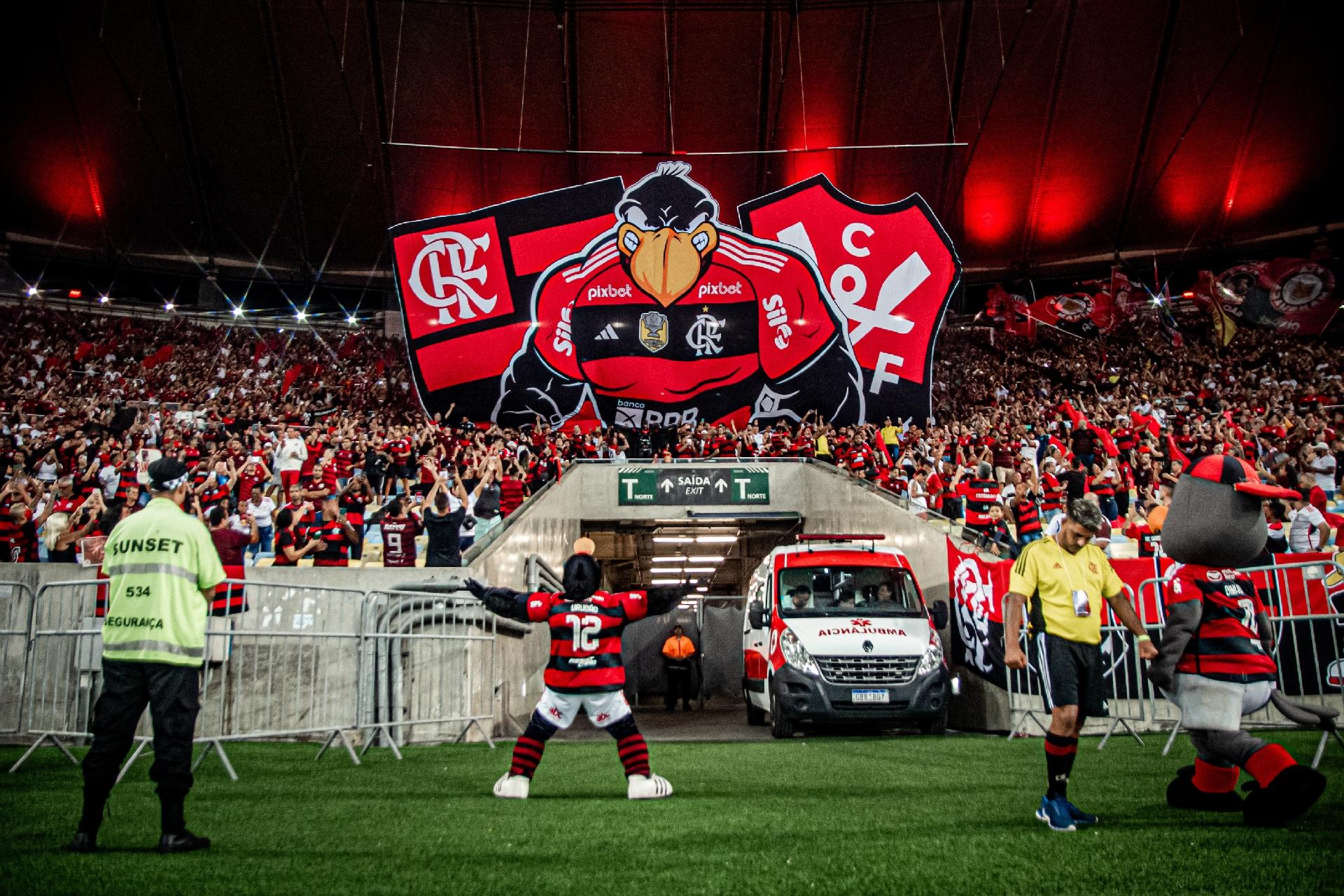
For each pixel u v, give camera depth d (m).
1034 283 49.81
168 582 4.30
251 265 45.72
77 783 6.45
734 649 22.56
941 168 30.25
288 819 5.01
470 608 10.45
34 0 34.09
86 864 3.88
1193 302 44.28
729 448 23.38
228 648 8.51
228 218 43.41
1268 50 39.66
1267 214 44.81
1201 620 4.70
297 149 41.12
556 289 25.69
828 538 12.29
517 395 25.41
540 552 16.45
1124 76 41.06
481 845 4.24
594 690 5.65
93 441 21.70
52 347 38.34
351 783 6.57
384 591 8.84
